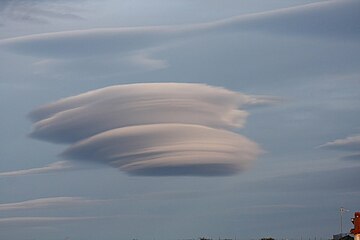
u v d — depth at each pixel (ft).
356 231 413.18
